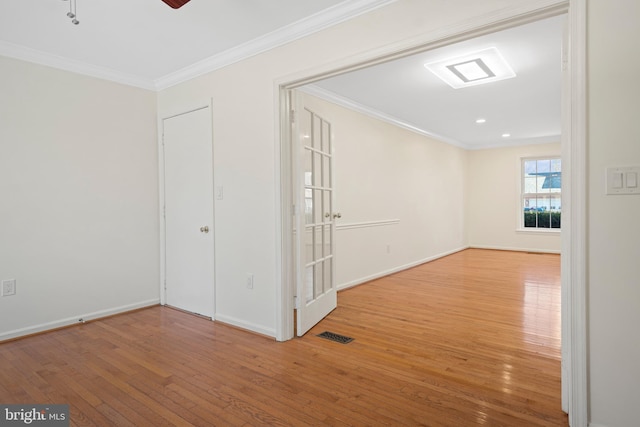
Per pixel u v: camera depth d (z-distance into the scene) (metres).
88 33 2.77
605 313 1.67
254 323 3.12
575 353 1.73
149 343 2.87
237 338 2.97
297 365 2.47
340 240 4.60
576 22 1.69
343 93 4.32
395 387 2.17
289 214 2.94
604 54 1.65
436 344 2.83
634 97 1.60
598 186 1.67
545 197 7.75
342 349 2.74
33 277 3.09
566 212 1.80
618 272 1.65
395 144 5.76
